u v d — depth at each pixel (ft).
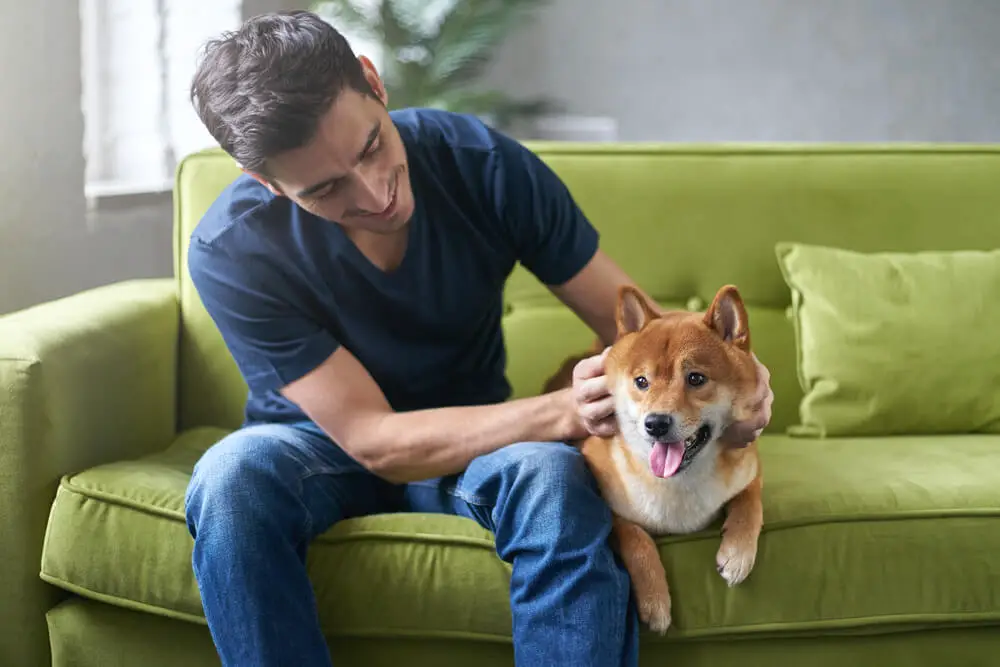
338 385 4.36
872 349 5.68
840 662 4.28
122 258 8.58
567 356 6.13
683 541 4.18
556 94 15.79
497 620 4.13
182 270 6.21
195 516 4.02
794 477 4.68
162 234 9.36
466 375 4.90
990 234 6.27
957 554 4.23
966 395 5.61
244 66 3.67
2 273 6.95
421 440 4.25
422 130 4.61
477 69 12.87
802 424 5.86
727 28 14.98
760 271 6.26
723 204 6.27
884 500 4.33
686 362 3.92
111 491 4.39
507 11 12.46
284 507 4.02
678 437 3.81
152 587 4.26
